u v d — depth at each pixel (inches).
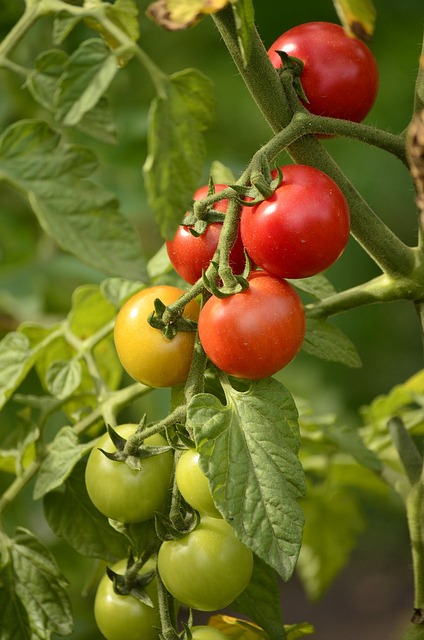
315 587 35.5
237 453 22.6
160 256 28.5
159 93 22.0
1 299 38.6
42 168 22.3
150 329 23.7
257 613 25.4
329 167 24.4
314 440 30.3
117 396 27.4
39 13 22.9
